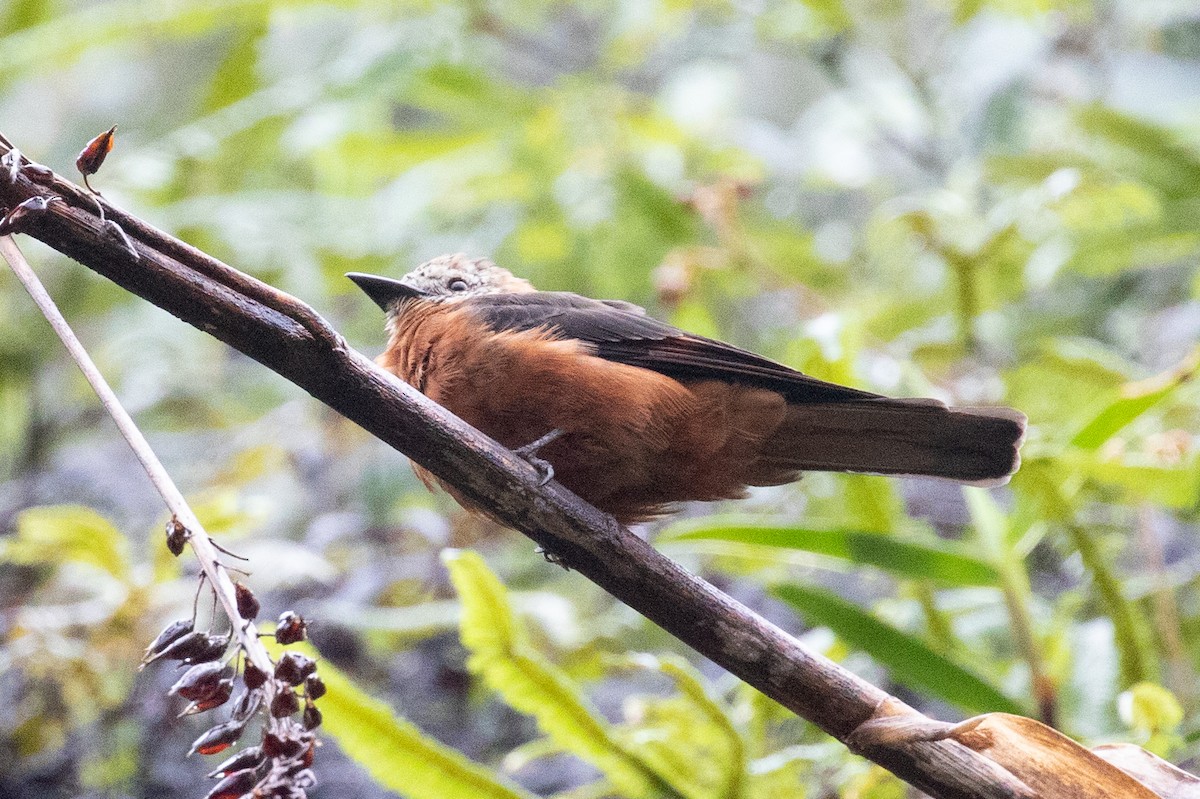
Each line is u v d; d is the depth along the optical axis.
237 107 11.55
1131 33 11.83
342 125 11.59
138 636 8.29
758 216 12.72
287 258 11.09
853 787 6.64
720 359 6.93
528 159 11.95
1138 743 6.26
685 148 12.43
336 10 12.87
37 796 8.62
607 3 13.32
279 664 3.85
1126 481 7.36
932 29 12.43
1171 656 7.88
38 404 11.71
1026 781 4.66
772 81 16.19
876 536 7.10
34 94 15.07
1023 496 7.29
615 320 7.16
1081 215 10.05
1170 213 10.52
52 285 11.82
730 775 6.17
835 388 6.77
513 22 13.20
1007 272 10.87
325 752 9.03
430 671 9.55
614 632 9.52
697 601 5.13
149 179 11.13
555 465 6.93
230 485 10.35
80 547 8.23
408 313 7.55
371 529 10.55
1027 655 6.85
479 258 8.58
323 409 11.27
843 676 4.97
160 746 8.79
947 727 4.66
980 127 11.65
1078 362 8.91
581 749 6.05
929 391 8.38
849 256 12.26
